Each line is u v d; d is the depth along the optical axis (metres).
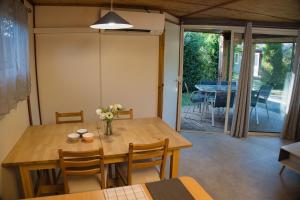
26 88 2.53
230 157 3.74
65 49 3.55
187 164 3.47
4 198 1.86
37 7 3.39
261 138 4.65
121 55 3.75
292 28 4.49
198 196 1.44
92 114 3.79
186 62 7.60
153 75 3.96
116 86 3.82
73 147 2.19
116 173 2.57
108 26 2.29
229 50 4.70
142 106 4.00
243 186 2.93
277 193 2.80
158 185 1.55
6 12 1.80
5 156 1.96
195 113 6.38
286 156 3.17
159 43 3.90
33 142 2.31
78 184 2.10
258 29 4.48
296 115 4.54
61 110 3.68
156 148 2.13
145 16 3.48
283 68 4.82
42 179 2.53
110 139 2.41
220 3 3.22
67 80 3.63
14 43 2.02
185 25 4.49
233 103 4.90
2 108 1.68
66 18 3.48
